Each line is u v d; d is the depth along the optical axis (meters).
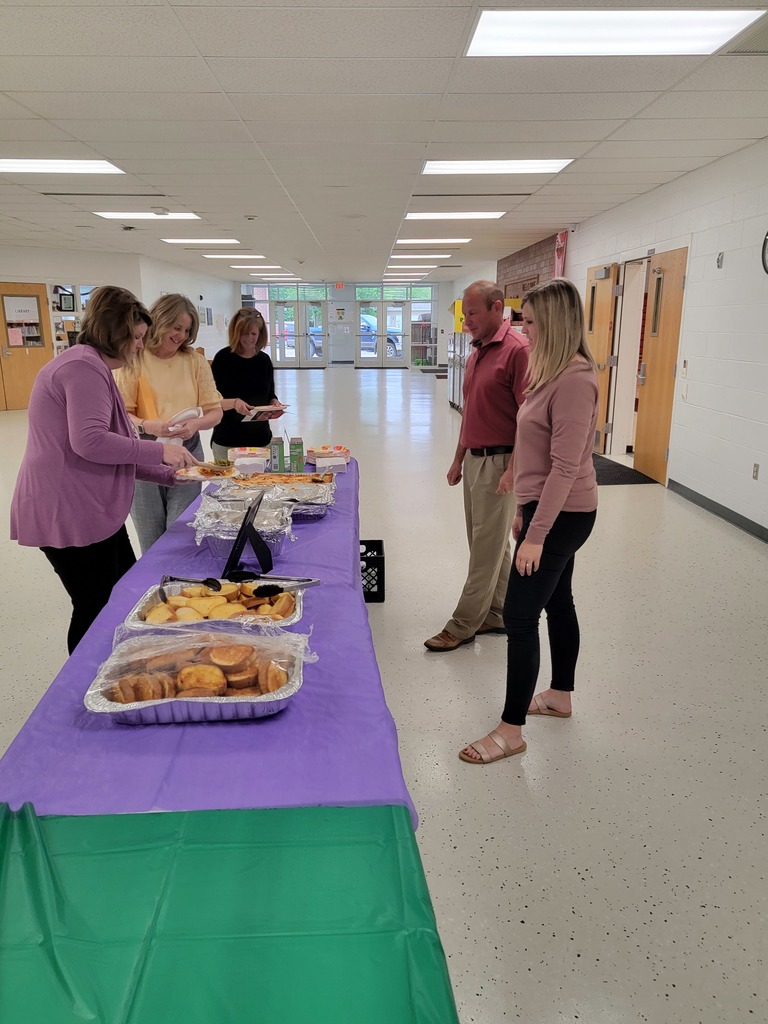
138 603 1.45
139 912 0.80
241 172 5.41
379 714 1.18
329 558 1.89
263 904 0.81
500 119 4.05
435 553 4.23
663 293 5.98
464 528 4.76
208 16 2.71
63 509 2.07
